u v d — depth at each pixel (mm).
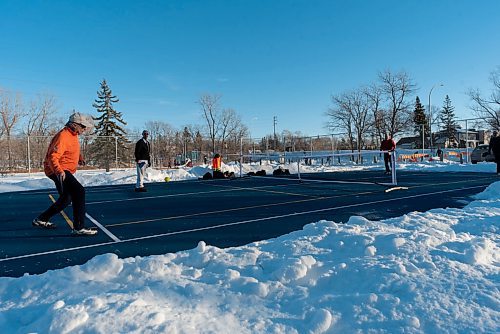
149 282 2975
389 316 2311
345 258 3326
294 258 3260
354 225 4551
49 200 10562
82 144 35844
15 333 2236
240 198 9672
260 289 2738
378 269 2918
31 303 2676
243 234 5309
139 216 7133
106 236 5379
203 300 2615
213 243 4809
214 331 2197
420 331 2160
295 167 23516
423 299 2473
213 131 54000
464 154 34844
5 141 30719
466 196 8930
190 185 14391
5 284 3102
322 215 6695
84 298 2590
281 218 6504
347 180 14773
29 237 5371
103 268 3229
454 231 4457
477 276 2809
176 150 57656
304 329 2258
